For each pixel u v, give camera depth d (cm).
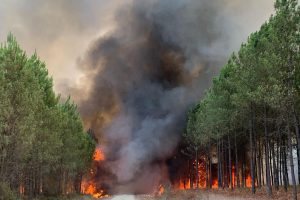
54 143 3259
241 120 3762
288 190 3080
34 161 3075
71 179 5925
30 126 2431
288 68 2352
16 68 2484
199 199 3356
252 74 3098
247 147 4953
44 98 3522
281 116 2608
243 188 4112
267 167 2952
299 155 3266
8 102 2314
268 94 2408
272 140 3741
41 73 3619
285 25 2367
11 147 2350
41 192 4144
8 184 2394
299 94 2595
